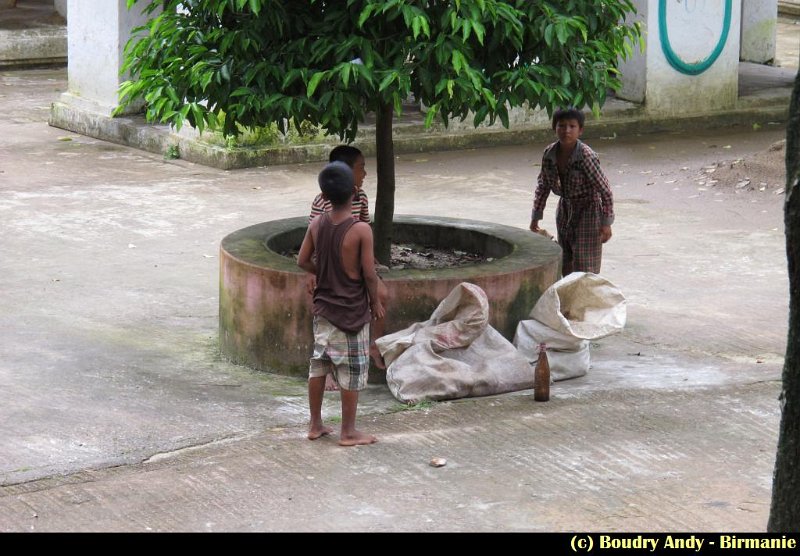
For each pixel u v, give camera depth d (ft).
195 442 24.36
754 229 45.96
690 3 67.87
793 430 15.81
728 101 70.38
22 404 26.68
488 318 28.37
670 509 20.58
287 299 28.91
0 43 87.92
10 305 35.12
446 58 25.99
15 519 20.38
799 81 15.12
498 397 27.30
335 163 23.67
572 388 27.94
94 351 30.99
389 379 27.45
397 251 34.19
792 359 15.64
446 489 21.63
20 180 53.93
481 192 53.11
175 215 47.80
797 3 112.16
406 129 62.34
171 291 37.22
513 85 27.50
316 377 24.12
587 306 29.30
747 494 21.21
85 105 66.33
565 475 22.30
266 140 58.39
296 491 21.62
